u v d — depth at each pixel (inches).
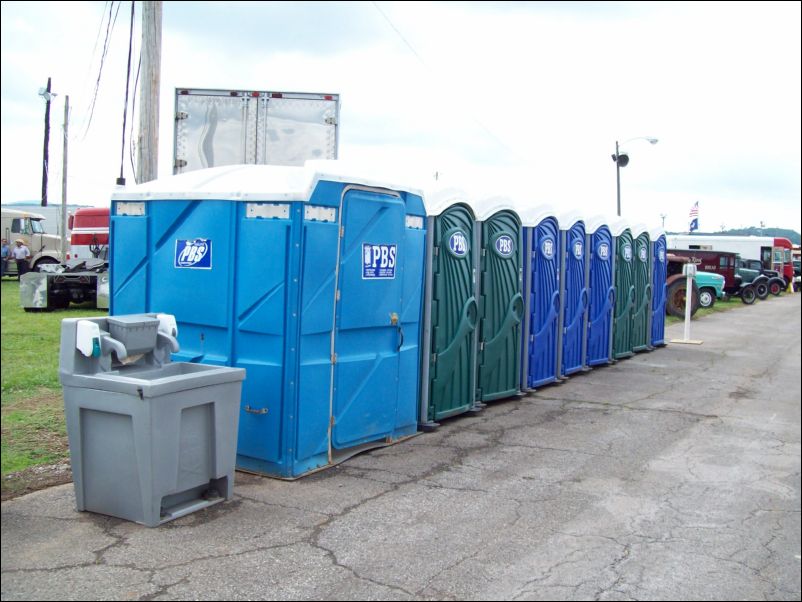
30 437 288.4
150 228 277.1
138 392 198.2
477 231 371.6
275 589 172.7
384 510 226.5
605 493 252.4
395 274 296.0
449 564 190.2
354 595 171.3
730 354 635.5
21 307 768.3
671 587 182.2
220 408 220.1
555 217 448.5
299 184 249.9
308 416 255.8
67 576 175.0
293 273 246.8
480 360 380.5
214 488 226.7
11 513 212.1
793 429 355.9
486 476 266.2
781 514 236.1
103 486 209.5
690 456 304.0
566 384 467.8
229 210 257.4
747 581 186.7
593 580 184.2
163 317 233.5
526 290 421.7
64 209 1258.6
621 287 573.0
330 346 265.0
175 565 182.7
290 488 242.8
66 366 209.9
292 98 464.1
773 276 1534.2
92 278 771.4
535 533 213.5
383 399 296.5
